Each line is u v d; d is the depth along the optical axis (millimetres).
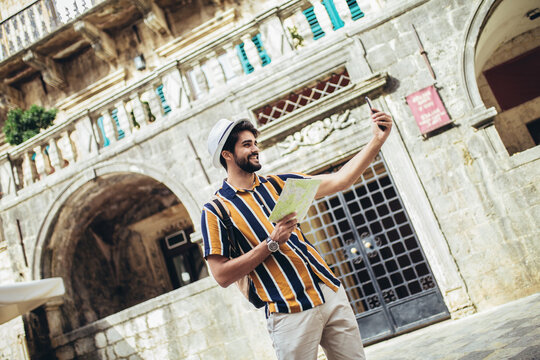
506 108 9438
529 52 9344
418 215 6621
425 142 6734
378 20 7207
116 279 10891
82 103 12164
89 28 11211
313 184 1634
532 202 6102
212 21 10992
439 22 6961
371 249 6957
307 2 7672
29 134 9969
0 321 5672
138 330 7672
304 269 1790
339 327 1783
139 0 10656
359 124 7043
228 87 7809
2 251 8891
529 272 5988
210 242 1793
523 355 2756
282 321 1743
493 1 6723
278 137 7371
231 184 1992
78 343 8016
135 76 11656
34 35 12000
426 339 5453
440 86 6785
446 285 6332
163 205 10766
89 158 8539
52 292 5758
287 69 7484
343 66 7281
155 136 8164
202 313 7344
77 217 9398
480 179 6398
